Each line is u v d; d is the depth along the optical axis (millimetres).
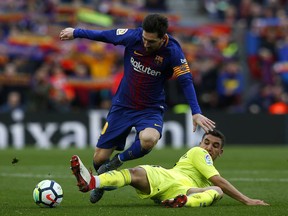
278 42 86312
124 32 30891
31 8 86062
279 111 79438
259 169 50375
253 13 90312
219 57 84250
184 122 75125
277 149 71562
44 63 80062
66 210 27938
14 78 77750
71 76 78250
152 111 31016
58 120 74312
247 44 85625
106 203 31453
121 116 31250
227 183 29469
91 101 78188
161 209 27922
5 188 37781
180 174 29734
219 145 30719
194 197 28219
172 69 30656
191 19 95188
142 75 30688
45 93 75375
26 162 55281
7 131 74000
